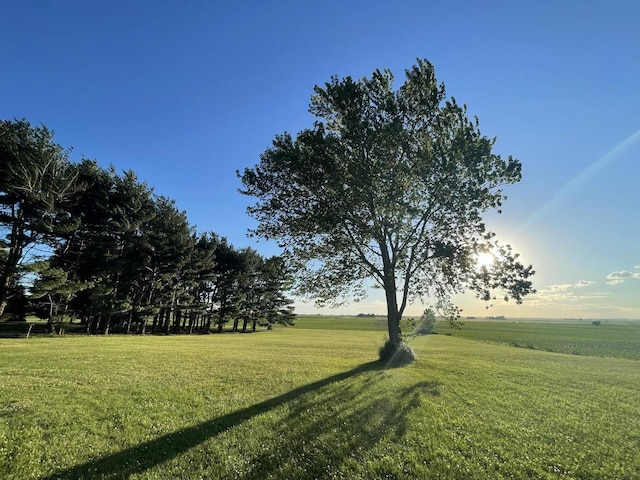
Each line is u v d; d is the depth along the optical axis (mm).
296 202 21500
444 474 5934
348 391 12102
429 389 12594
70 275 42594
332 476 5867
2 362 17438
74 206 43219
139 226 50844
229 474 5984
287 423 8609
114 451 6926
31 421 8555
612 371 19688
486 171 20016
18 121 35594
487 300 20672
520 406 10688
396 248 22062
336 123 22750
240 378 14758
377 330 80625
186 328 74250
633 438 8055
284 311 91500
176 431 8086
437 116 20406
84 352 22297
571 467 6312
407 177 20359
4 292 33906
